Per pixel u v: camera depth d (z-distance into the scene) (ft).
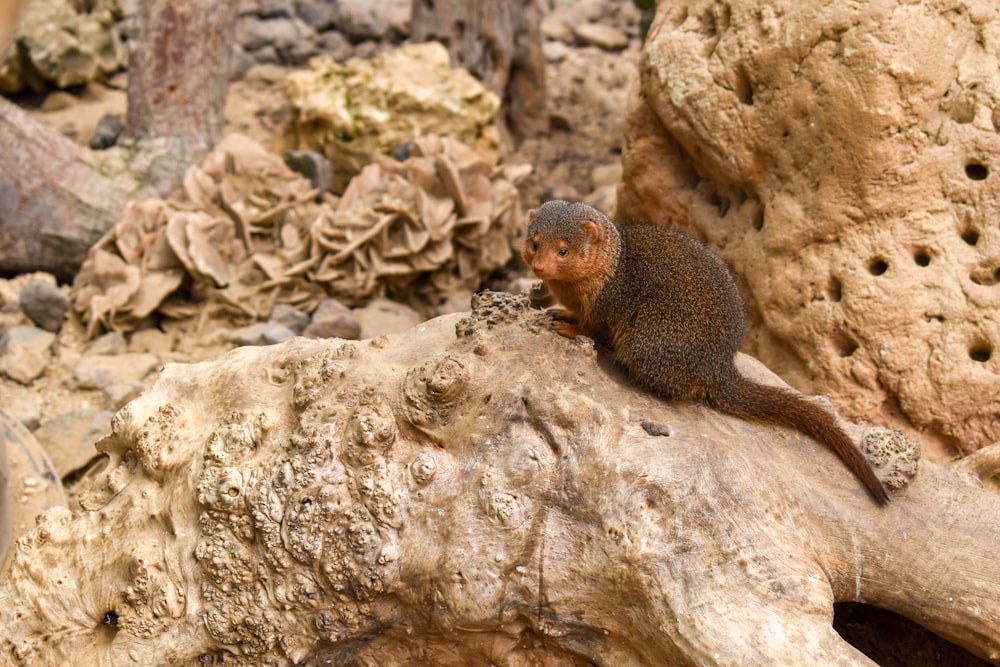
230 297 34.01
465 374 17.11
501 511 16.26
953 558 16.90
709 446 16.87
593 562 15.99
